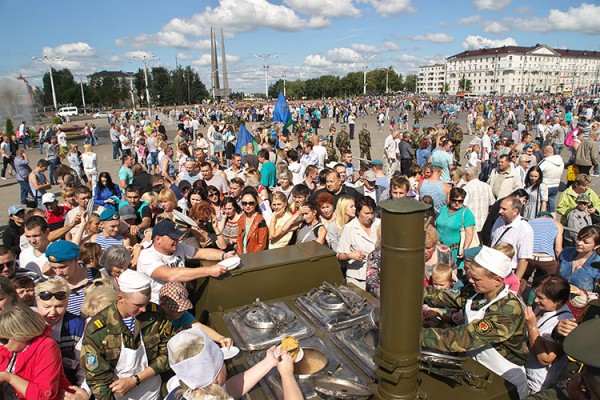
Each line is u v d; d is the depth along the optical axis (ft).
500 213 16.49
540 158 37.35
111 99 317.83
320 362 7.90
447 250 13.51
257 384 7.40
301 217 16.74
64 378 9.08
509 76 464.65
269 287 10.42
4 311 8.48
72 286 11.73
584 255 14.79
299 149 50.67
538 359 9.76
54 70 331.57
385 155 48.01
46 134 74.95
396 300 5.82
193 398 5.90
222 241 16.56
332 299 9.93
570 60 506.89
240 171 33.35
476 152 44.45
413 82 491.31
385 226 5.71
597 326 5.68
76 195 19.66
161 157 42.42
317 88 407.03
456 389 7.03
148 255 10.99
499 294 8.32
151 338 8.71
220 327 9.14
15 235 18.03
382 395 6.36
